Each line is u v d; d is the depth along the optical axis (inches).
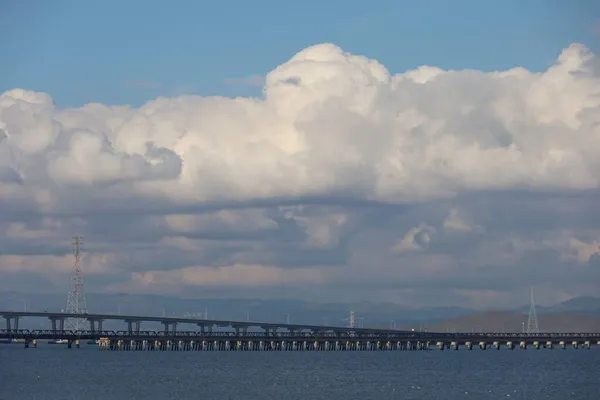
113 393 7691.9
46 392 7741.1
